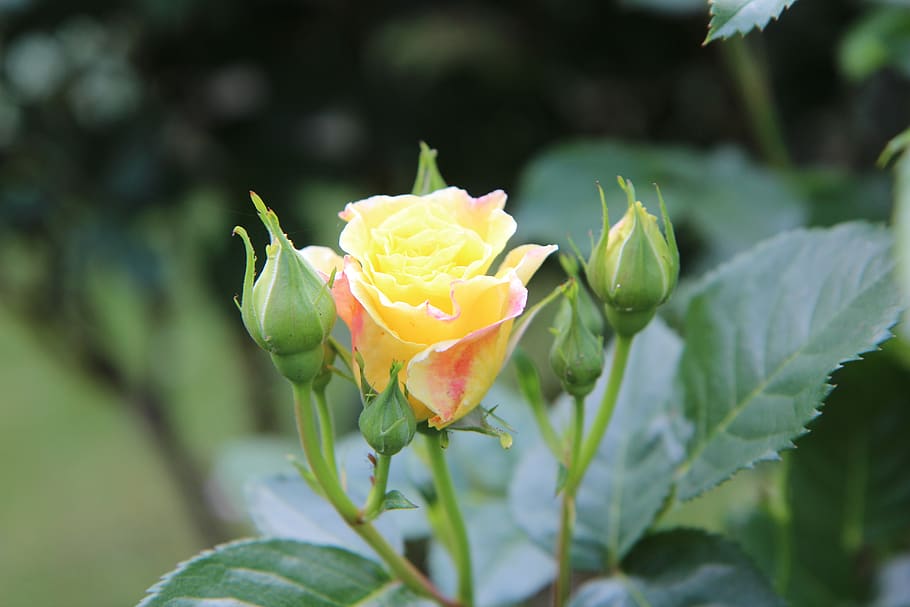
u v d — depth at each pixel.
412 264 0.53
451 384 0.53
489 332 0.52
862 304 0.58
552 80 1.22
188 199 1.31
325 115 1.26
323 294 0.53
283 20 1.22
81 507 2.26
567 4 1.13
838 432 0.68
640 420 0.63
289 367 0.54
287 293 0.53
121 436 2.51
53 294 1.35
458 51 1.23
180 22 1.11
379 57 1.25
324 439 0.56
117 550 2.10
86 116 1.26
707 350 0.61
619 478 0.62
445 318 0.52
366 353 0.53
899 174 0.55
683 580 0.60
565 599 0.60
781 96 1.06
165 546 2.10
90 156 1.25
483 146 1.26
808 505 0.68
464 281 0.52
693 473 0.60
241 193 1.28
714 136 1.17
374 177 1.30
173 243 1.37
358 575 0.58
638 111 1.21
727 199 0.81
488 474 0.70
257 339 0.54
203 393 2.34
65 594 1.97
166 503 2.25
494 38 1.22
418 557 0.79
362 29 1.23
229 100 1.28
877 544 0.69
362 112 1.26
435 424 0.54
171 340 1.49
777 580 0.67
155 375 1.47
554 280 1.31
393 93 1.26
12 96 1.24
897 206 0.55
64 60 1.24
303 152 1.27
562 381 0.57
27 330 1.58
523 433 0.71
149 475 2.36
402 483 0.68
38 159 1.25
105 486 2.33
